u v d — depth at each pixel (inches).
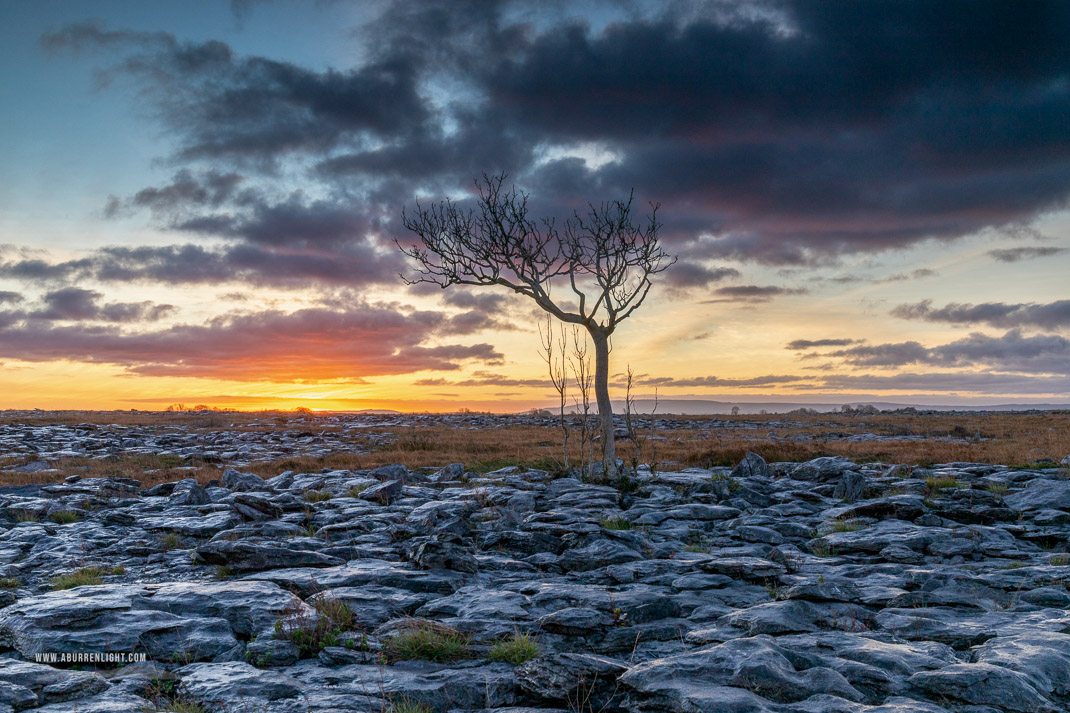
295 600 372.2
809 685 259.1
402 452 1334.9
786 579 440.8
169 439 1582.2
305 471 1104.2
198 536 596.7
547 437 1690.5
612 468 892.6
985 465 1027.3
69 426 1861.5
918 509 663.8
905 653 295.1
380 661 305.9
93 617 329.7
